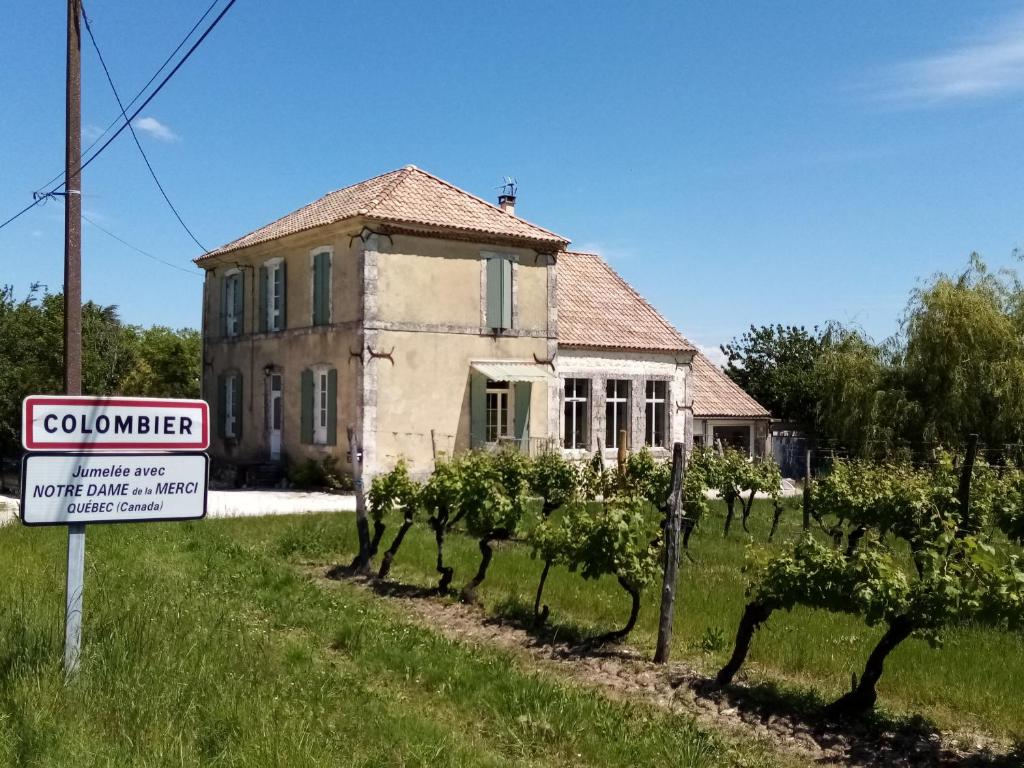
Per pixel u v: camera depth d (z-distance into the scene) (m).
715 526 18.28
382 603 10.50
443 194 24.30
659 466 17.31
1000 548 11.26
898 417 26.34
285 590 10.52
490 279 23.84
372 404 21.81
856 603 6.89
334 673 6.90
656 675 7.90
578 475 16.97
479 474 10.84
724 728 6.75
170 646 6.59
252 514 17.48
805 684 7.77
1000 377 25.05
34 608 7.25
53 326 27.38
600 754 5.79
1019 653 8.70
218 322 28.27
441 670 7.34
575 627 9.42
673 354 28.03
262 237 25.70
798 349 40.59
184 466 6.25
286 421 24.83
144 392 41.31
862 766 6.12
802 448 33.47
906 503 13.09
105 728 5.10
